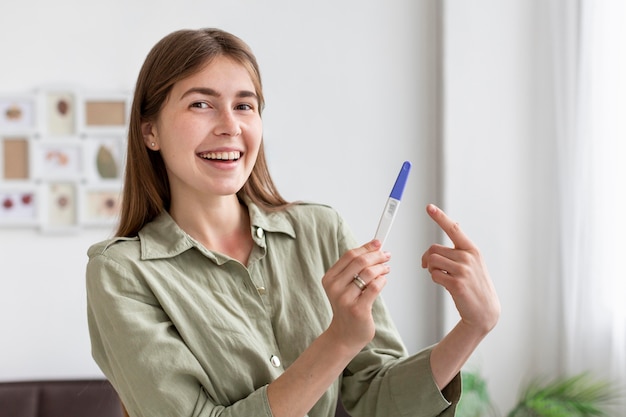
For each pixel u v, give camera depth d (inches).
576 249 109.3
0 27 114.5
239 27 117.0
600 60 103.8
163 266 43.6
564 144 111.9
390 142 119.0
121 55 116.0
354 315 37.6
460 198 116.0
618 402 101.3
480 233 116.2
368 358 46.4
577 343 108.6
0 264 115.6
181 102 42.5
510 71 115.8
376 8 118.8
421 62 119.2
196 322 42.4
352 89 118.6
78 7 115.3
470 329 41.8
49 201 116.0
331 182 118.3
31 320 116.1
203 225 45.0
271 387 39.3
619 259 102.3
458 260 40.8
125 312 41.9
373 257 38.3
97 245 44.4
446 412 44.1
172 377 40.8
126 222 46.4
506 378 117.0
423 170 119.2
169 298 42.5
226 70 42.6
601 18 103.5
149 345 41.2
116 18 115.7
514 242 116.6
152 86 43.8
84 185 116.0
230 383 42.0
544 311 116.9
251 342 42.6
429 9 119.1
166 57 43.2
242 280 44.3
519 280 116.7
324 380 38.6
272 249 45.6
